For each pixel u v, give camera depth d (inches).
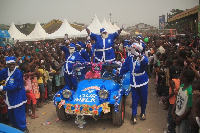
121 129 215.0
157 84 324.8
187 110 142.9
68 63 283.7
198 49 380.2
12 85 189.2
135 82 225.3
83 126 222.7
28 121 243.3
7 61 193.3
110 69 250.2
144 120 235.8
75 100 214.5
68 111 207.2
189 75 145.9
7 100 195.6
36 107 291.0
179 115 151.6
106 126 223.3
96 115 209.8
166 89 248.5
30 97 248.8
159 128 214.2
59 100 220.1
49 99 318.3
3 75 200.4
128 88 241.4
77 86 245.1
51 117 254.4
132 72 226.1
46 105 299.7
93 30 756.0
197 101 119.5
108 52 293.0
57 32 773.9
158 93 315.0
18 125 201.2
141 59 218.8
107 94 206.5
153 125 221.9
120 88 232.8
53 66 327.6
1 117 227.5
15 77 194.4
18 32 831.7
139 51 221.6
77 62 265.6
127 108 277.0
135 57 226.5
